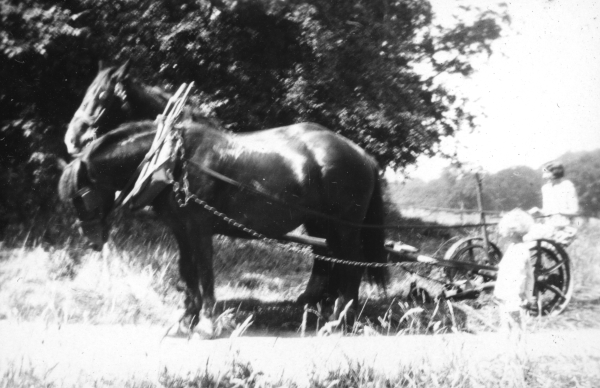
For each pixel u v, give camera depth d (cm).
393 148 1114
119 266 744
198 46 934
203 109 900
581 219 995
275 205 590
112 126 608
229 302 719
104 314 616
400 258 677
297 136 612
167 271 767
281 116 1003
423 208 763
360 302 727
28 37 866
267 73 981
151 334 559
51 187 916
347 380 441
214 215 578
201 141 578
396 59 1091
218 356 486
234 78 965
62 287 682
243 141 596
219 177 568
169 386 428
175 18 933
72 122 588
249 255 945
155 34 927
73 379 435
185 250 582
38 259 759
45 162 926
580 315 648
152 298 670
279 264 946
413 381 435
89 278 716
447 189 1103
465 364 460
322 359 473
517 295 552
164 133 560
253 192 580
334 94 1021
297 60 1002
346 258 618
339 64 1016
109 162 565
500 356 480
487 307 676
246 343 533
